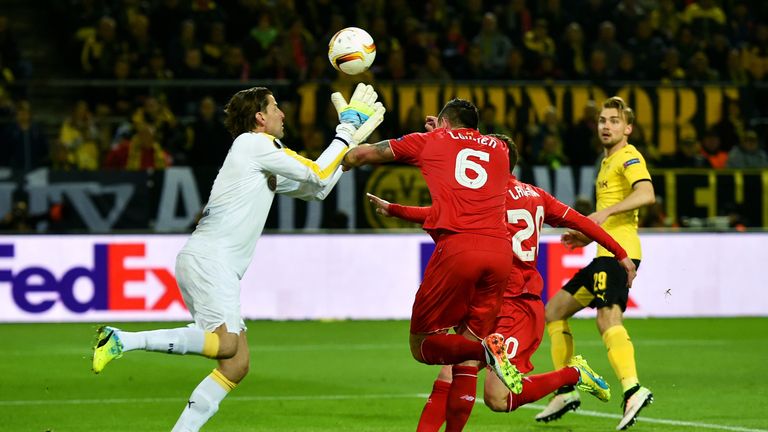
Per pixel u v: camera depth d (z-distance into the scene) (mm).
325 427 26844
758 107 68375
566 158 61844
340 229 57188
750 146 63281
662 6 76188
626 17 73312
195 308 21922
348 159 23125
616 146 28297
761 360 40594
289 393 32938
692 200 59938
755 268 57125
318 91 61438
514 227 24375
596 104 64125
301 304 54906
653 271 56531
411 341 23156
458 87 62750
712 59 72750
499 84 63500
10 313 52812
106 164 59656
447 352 21984
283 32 68250
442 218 22250
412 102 62281
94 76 66062
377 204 23750
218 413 29094
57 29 73625
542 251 54531
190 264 21859
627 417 25984
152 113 61906
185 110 65500
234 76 65125
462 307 22422
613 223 27781
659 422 27156
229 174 22188
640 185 27141
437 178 22547
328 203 57344
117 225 56812
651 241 56500
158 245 53500
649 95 64500
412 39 67562
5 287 52781
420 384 34875
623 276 27312
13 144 59562
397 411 29438
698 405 30000
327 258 55094
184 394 32844
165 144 61750
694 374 36719
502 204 22641
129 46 67125
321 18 70438
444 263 22094
